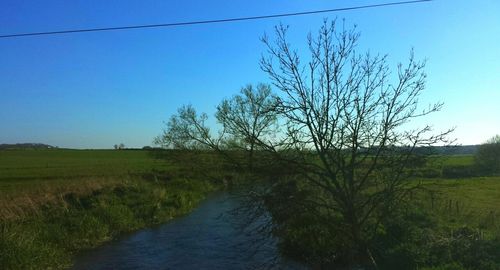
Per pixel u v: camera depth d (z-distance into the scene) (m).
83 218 24.14
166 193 37.91
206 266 19.06
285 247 19.28
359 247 14.38
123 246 22.62
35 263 17.27
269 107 14.81
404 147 13.68
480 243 15.58
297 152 14.38
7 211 21.23
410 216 19.03
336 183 13.66
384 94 13.58
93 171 57.59
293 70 13.62
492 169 67.50
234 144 19.17
